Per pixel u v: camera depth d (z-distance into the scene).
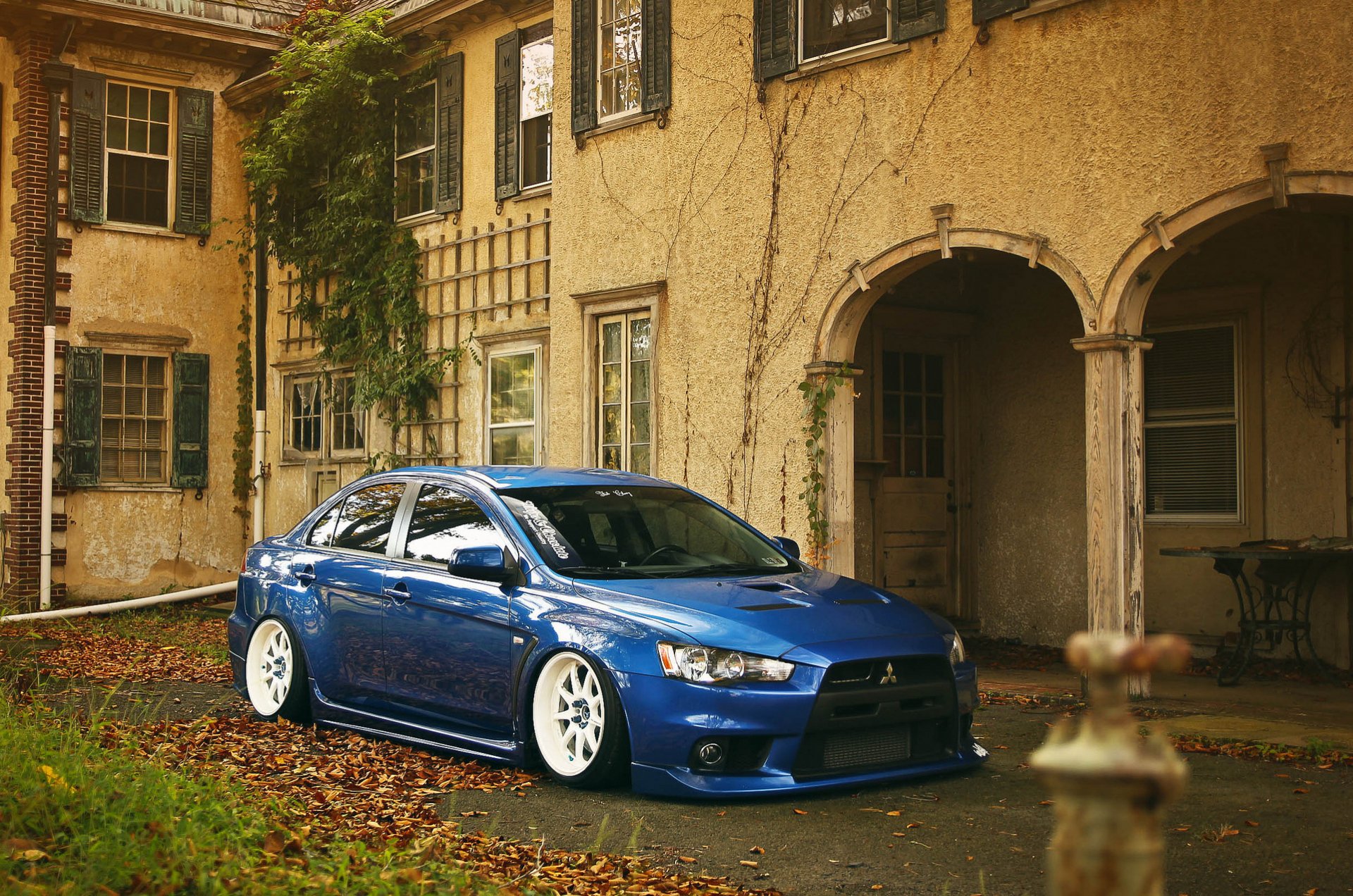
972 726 7.64
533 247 14.36
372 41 15.93
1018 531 12.17
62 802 4.53
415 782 5.93
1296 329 10.11
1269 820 5.22
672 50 11.97
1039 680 9.63
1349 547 8.95
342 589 7.13
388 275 15.93
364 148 16.27
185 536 18.19
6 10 16.70
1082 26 8.87
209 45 18.14
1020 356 12.20
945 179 9.69
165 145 18.27
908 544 12.20
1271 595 9.59
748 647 5.48
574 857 4.59
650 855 4.71
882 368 12.02
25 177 17.06
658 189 12.12
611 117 12.73
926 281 12.21
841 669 5.57
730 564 6.65
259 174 17.19
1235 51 8.08
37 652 11.74
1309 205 7.96
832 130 10.52
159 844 4.09
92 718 6.42
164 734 7.02
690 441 11.66
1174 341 10.94
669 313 11.93
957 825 5.14
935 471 12.48
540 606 6.02
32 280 17.03
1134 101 8.58
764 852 4.76
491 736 6.25
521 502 6.65
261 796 5.32
